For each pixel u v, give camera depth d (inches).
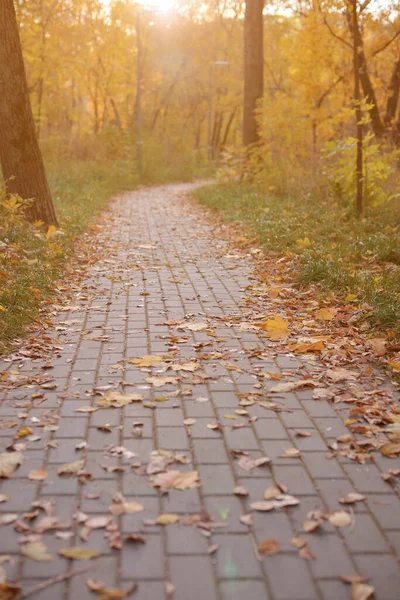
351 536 117.2
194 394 184.4
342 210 516.4
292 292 309.4
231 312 276.8
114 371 201.5
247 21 898.7
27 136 457.4
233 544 114.0
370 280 305.1
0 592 100.1
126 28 1330.0
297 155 762.8
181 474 136.3
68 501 126.5
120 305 287.6
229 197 733.3
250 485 134.3
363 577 105.6
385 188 543.8
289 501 126.8
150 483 133.8
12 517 120.1
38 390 185.8
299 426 164.1
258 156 852.0
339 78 751.1
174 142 1720.0
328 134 790.5
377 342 219.0
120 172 1144.8
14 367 204.4
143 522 119.4
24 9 956.0
